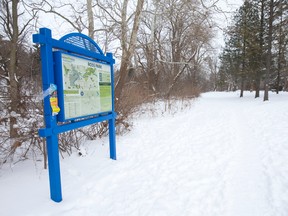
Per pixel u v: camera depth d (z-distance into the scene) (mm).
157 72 13070
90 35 6324
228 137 5156
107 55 3676
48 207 2230
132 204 2365
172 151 4242
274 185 2674
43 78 2176
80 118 2736
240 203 2336
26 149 3561
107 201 2426
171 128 6484
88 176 3025
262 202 2342
